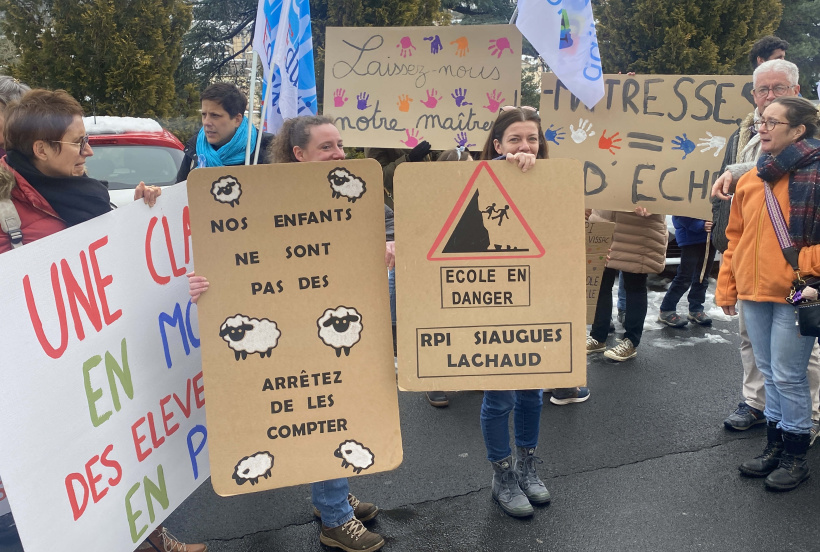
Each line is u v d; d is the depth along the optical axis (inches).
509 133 110.7
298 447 89.7
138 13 453.7
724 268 131.3
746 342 145.6
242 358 87.0
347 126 173.5
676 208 160.4
